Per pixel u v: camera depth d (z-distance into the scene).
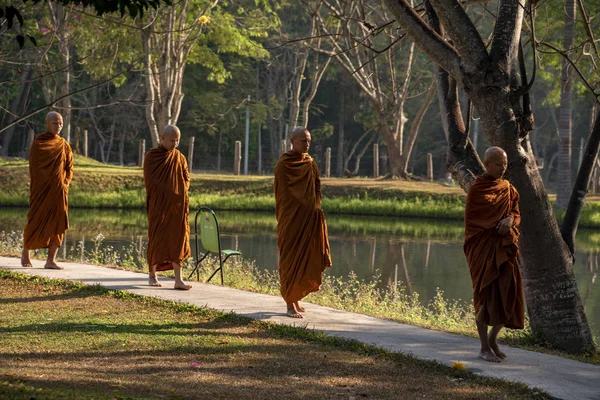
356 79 40.59
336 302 13.46
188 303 10.68
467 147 10.87
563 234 10.71
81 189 37.66
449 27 9.84
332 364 7.96
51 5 34.12
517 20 9.88
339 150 72.69
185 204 11.79
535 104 72.81
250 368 7.68
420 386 7.35
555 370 8.27
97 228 27.08
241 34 41.50
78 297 11.02
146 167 11.66
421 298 16.34
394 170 44.78
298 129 10.09
